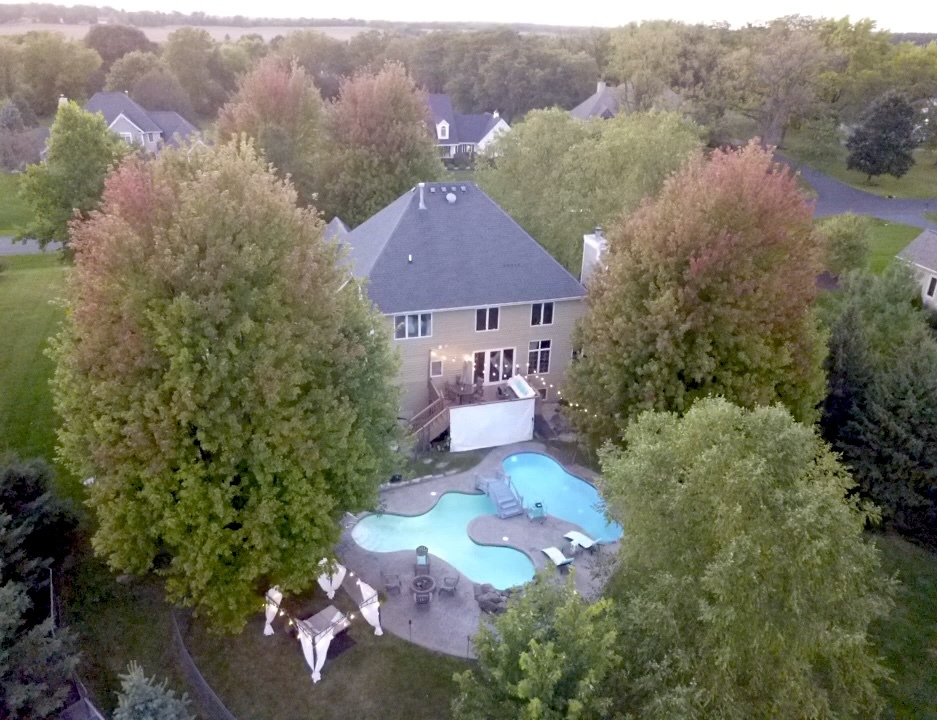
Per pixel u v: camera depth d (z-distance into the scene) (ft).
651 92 278.05
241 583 64.80
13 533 67.31
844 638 49.49
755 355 85.76
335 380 72.64
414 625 75.00
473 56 415.23
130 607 75.87
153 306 61.46
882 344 115.96
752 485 50.21
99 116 155.33
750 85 291.17
